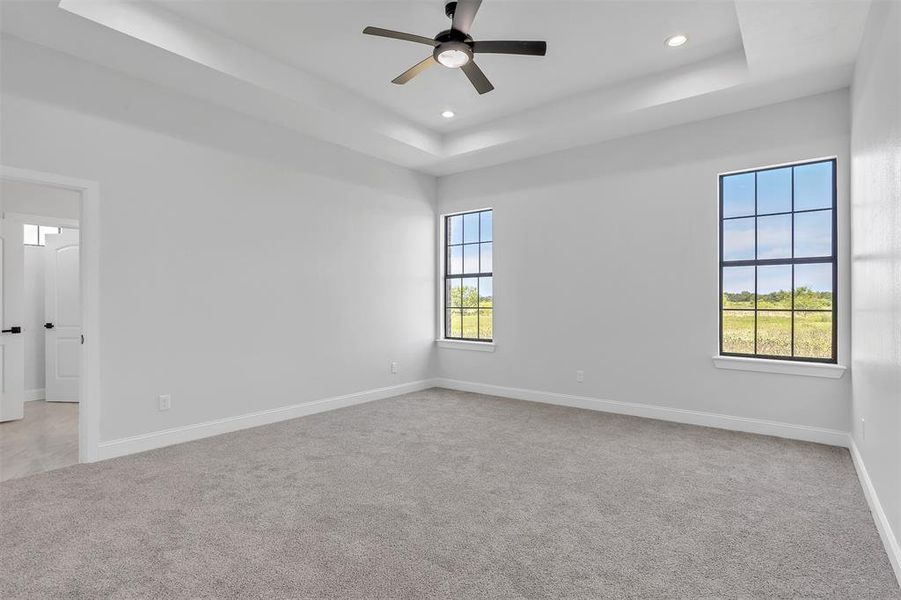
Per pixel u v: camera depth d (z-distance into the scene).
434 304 6.31
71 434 4.05
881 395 2.34
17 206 4.73
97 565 2.06
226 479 3.05
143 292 3.64
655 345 4.61
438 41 2.83
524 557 2.13
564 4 3.07
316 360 4.89
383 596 1.84
